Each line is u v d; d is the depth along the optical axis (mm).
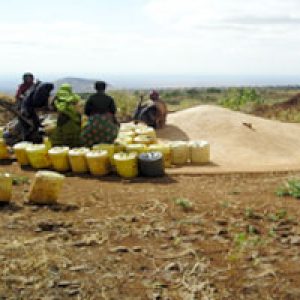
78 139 9000
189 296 3471
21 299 3408
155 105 11992
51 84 9203
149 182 7258
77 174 7930
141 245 4406
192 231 4727
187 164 8836
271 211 5379
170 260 4074
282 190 6273
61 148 8289
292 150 10805
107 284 3646
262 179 7441
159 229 4781
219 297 3461
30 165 8578
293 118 18469
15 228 4770
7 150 9125
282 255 4156
